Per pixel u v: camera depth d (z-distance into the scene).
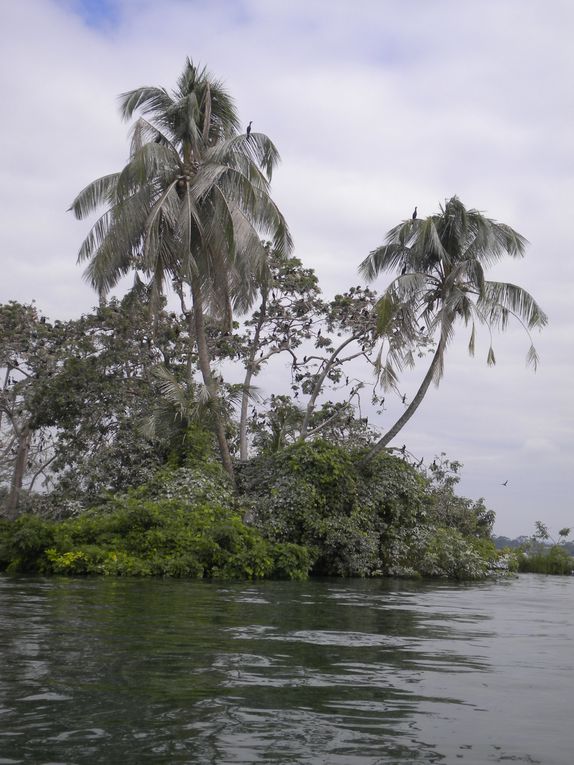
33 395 29.59
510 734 4.67
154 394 29.25
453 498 33.22
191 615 10.22
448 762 4.08
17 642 7.41
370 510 24.27
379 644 8.24
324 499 23.33
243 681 5.89
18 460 34.66
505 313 24.73
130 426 27.72
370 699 5.47
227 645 7.66
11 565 18.44
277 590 15.67
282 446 27.88
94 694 5.30
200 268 23.73
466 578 25.22
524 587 21.58
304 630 9.15
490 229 24.53
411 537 24.56
